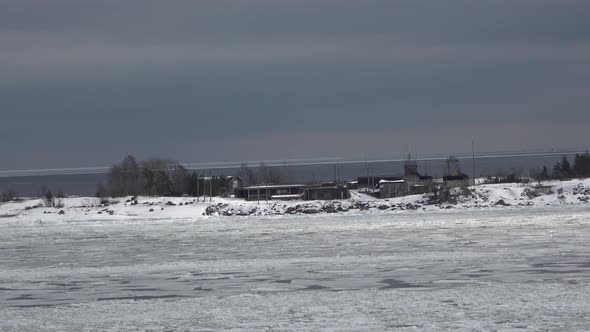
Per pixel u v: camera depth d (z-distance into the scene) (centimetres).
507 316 4094
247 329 3981
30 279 6425
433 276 5822
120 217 16562
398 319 4116
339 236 10319
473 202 17212
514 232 9906
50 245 10125
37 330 4122
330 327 3969
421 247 8312
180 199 19362
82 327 4159
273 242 9681
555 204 16650
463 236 9575
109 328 4109
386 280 5697
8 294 5547
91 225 14450
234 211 17238
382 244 8875
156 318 4344
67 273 6831
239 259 7688
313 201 18125
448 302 4556
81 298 5278
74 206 18450
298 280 5856
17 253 9056
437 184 19412
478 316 4122
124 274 6625
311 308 4512
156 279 6206
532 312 4172
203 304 4769
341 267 6600
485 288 5038
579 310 4194
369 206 17212
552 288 4941
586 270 5888
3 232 12950
